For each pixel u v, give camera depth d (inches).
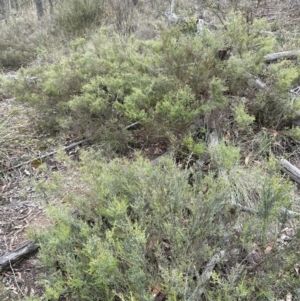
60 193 98.8
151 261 77.5
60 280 76.7
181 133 120.6
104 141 131.9
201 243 74.5
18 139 150.3
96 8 299.9
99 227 84.2
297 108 119.7
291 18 208.2
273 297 67.5
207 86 119.0
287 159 118.0
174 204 80.5
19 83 159.9
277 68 123.0
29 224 109.3
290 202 82.4
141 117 116.1
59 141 147.1
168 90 119.3
